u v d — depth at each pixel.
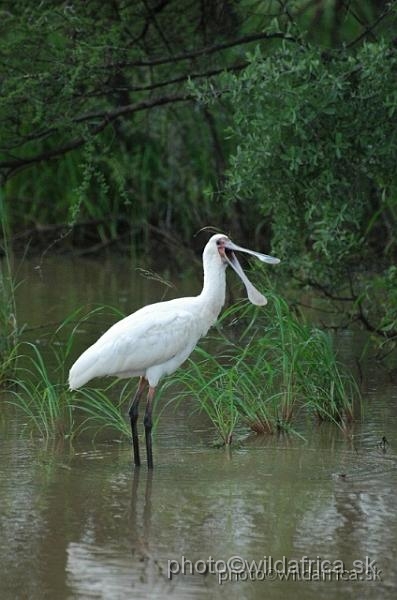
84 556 9.37
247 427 13.34
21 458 12.05
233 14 19.75
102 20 18.33
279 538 9.76
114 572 9.07
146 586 8.81
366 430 13.16
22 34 17.78
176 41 20.05
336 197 14.89
